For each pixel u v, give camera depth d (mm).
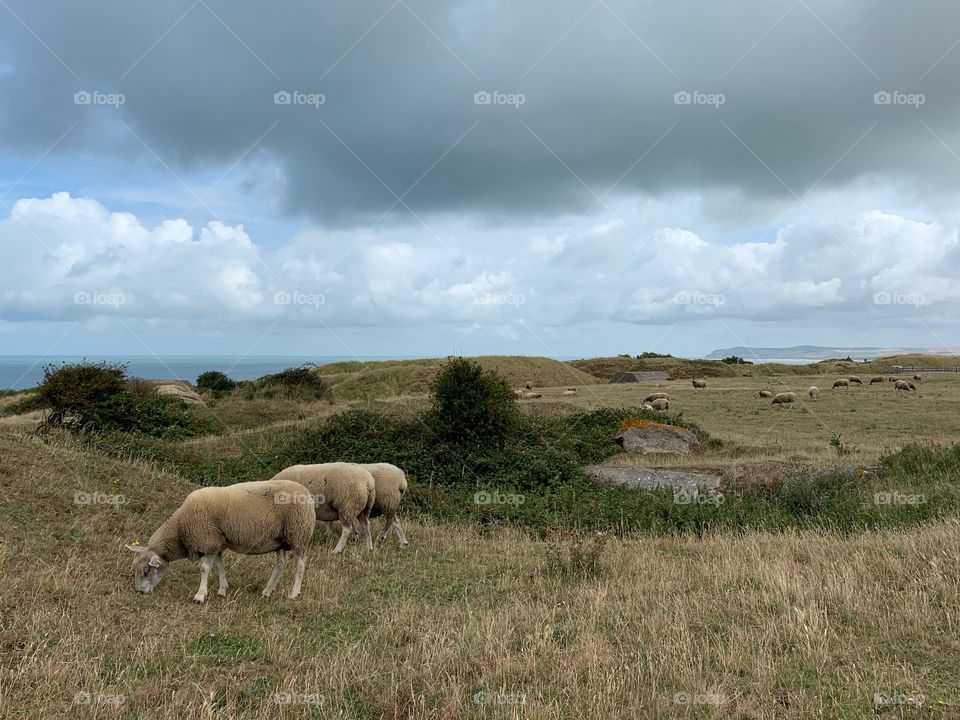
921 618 6246
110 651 5906
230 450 19578
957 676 5117
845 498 12984
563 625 6617
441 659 5680
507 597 7836
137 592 7480
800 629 6078
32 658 5441
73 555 8555
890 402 34125
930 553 8070
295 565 8477
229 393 34125
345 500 9977
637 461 19609
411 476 16422
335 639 6469
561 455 18047
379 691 5207
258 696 5145
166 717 4695
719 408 33750
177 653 5941
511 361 59156
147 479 13008
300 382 33406
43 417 21438
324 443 18484
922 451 15258
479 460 17141
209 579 8422
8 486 10398
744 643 5883
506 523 12812
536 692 5102
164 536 7500
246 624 6773
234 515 7453
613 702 4848
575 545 9336
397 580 8719
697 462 18672
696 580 8242
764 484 14844
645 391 43281
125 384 22281
